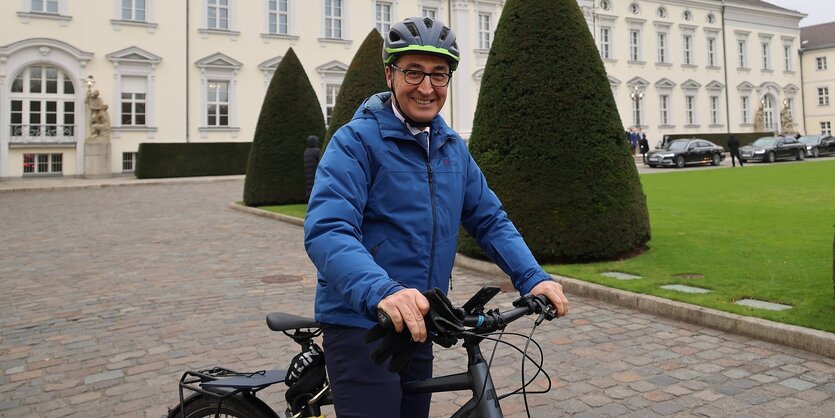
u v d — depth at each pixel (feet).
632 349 15.78
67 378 14.15
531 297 6.15
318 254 5.64
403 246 6.31
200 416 7.71
